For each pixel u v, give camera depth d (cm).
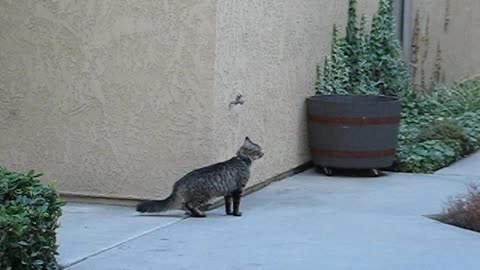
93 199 656
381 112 733
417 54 1034
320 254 531
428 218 613
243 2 657
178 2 628
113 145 648
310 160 777
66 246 541
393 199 666
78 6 647
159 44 634
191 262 516
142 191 645
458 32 1062
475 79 1042
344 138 734
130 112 643
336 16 827
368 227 588
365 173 752
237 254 530
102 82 647
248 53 668
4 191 489
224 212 625
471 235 572
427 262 519
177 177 637
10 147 668
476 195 619
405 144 801
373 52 879
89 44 647
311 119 751
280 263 516
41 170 663
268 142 705
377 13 896
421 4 1037
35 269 476
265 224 593
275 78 712
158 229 580
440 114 909
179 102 634
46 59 656
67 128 656
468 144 845
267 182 711
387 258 525
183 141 635
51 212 490
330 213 622
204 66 628
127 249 538
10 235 461
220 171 606
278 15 711
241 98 653
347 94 807
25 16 657
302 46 758
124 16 638
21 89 662
